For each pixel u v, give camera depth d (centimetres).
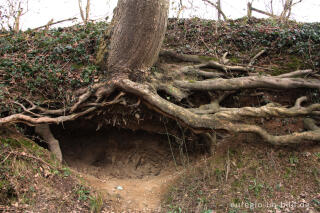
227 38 782
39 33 776
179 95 631
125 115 630
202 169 579
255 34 779
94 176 634
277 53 754
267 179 536
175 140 697
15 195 450
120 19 580
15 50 679
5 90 581
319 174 532
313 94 657
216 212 474
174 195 530
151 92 570
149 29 573
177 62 736
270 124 650
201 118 562
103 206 495
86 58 657
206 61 721
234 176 549
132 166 704
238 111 580
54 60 658
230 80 633
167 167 691
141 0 554
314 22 851
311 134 572
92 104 588
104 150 721
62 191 482
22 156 500
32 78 610
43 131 608
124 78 589
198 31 806
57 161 552
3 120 521
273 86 629
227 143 627
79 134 703
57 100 606
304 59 722
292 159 567
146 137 719
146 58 606
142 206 518
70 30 799
